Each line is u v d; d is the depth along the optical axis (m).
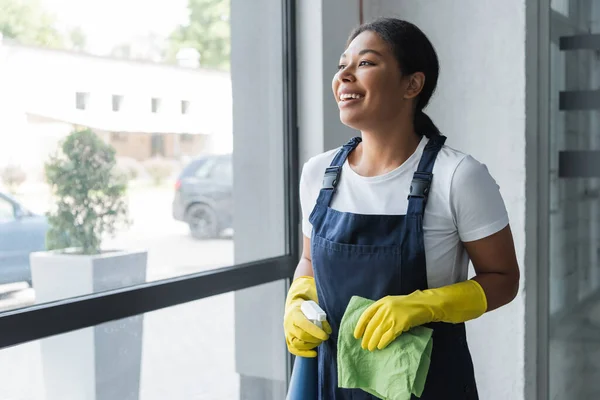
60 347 1.66
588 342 2.16
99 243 1.75
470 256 1.31
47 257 1.62
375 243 1.26
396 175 1.28
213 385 2.15
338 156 1.41
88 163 1.72
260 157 2.27
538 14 2.12
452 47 2.25
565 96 2.15
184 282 1.80
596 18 2.09
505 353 2.20
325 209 1.34
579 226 2.15
